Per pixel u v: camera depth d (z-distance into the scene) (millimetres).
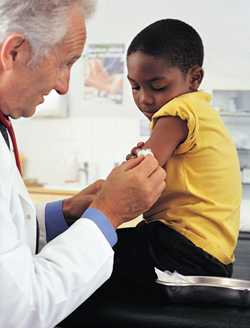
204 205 830
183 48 874
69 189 3074
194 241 833
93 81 3121
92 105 3143
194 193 827
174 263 834
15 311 573
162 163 798
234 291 769
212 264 842
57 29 621
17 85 644
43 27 610
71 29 641
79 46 665
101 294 821
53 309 594
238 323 722
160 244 843
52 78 660
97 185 947
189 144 812
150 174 695
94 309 768
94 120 3152
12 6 597
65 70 680
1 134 666
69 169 3182
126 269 853
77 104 3160
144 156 735
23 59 624
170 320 731
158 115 835
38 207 946
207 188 831
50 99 3100
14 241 594
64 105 3135
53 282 596
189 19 2963
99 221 660
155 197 699
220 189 837
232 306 775
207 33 2939
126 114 3109
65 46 644
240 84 2910
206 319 731
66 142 3193
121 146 3137
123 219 685
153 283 820
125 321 747
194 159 823
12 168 653
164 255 840
